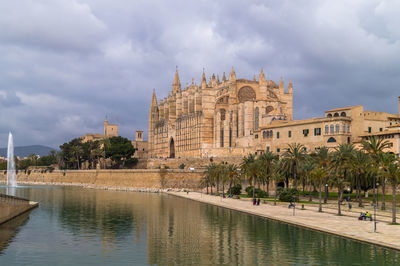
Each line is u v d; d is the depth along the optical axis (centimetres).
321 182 8981
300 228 7075
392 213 7931
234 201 11756
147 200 12750
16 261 5206
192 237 6638
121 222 8175
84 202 12162
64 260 5269
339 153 9788
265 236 6531
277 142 15462
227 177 13325
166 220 8394
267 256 5366
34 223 7975
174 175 16988
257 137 16688
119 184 19212
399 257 5128
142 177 18012
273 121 16612
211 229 7294
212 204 11244
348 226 6944
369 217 7638
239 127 19238
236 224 7738
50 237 6650
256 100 18562
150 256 5462
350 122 13375
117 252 5684
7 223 7925
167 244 6162
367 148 9494
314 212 8869
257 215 8725
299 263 5022
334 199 10744
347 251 5447
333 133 13250
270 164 11462
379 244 5634
